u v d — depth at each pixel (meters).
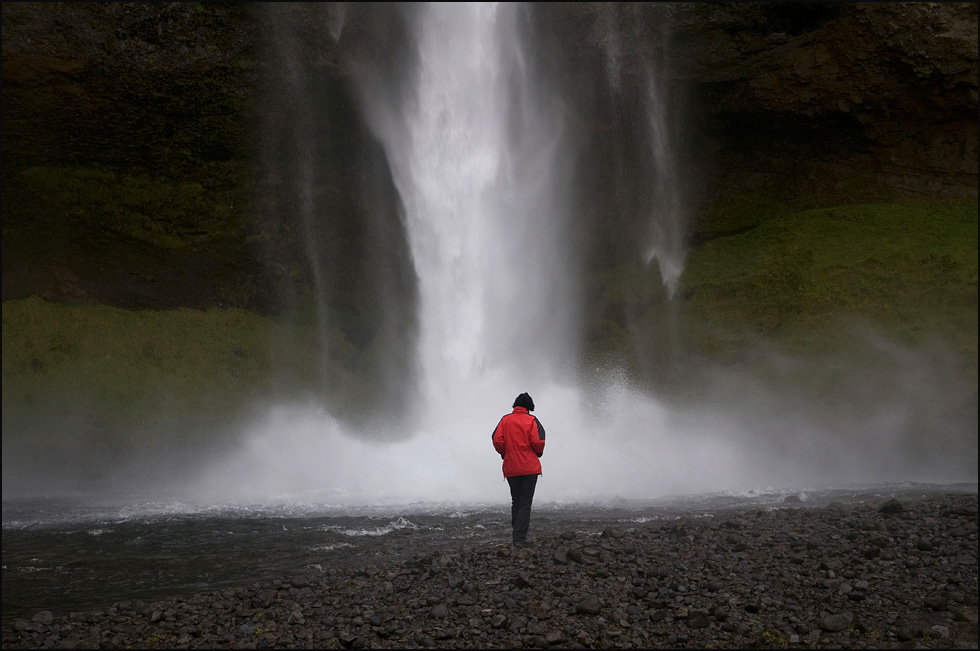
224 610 6.91
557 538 9.29
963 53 27.16
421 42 31.94
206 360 29.16
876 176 30.58
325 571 8.43
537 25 31.84
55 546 10.52
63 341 27.33
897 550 7.89
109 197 30.00
